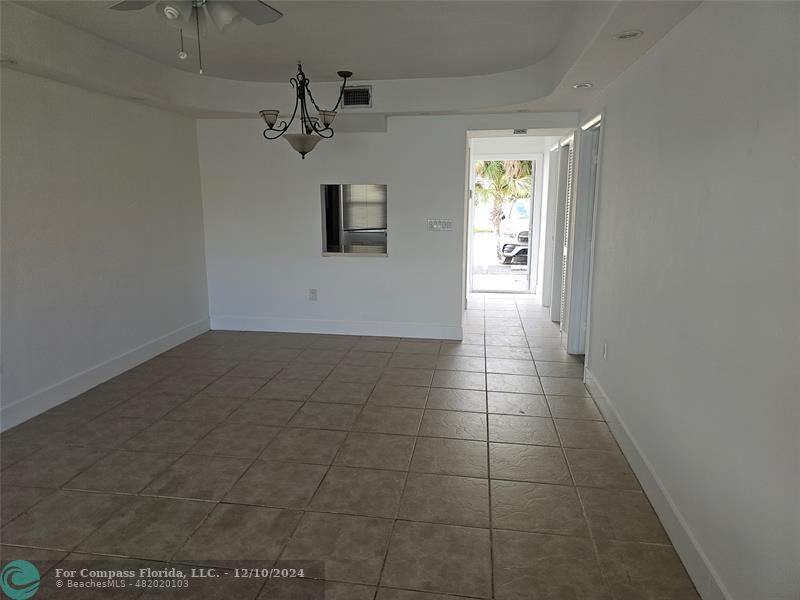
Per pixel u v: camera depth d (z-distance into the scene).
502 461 2.96
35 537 2.31
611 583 2.05
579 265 4.78
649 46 2.60
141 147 4.47
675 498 2.26
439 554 2.21
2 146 3.18
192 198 5.34
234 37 3.44
